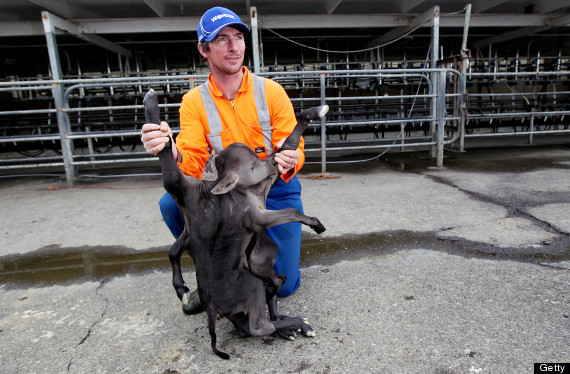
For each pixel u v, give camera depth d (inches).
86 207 182.5
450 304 87.9
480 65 382.0
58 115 216.7
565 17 295.7
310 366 70.4
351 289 96.6
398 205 163.6
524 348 72.6
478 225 136.4
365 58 376.2
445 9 317.4
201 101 84.3
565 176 200.8
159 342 79.7
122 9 289.1
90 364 74.0
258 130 85.0
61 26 253.6
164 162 64.1
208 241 64.5
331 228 139.9
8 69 382.6
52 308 95.4
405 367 69.0
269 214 61.9
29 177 263.7
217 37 76.2
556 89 416.8
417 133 389.1
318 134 380.8
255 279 68.6
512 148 300.0
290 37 353.4
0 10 276.2
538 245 118.2
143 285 105.1
